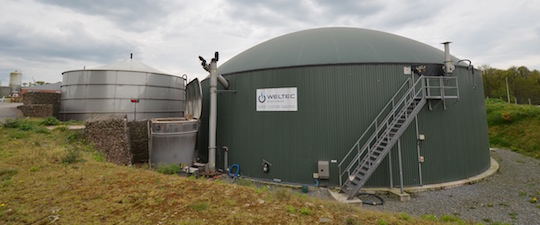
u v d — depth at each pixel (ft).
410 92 37.86
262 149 44.34
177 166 43.57
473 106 45.19
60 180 26.40
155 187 25.45
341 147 39.78
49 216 18.63
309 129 41.24
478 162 44.45
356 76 40.11
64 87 67.56
